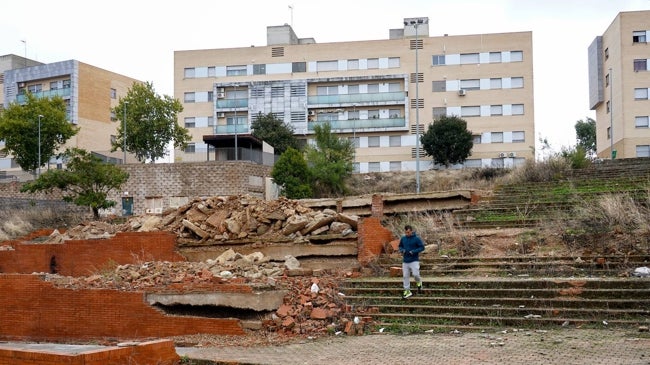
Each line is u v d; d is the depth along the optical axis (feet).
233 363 32.73
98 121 205.87
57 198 134.10
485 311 41.98
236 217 63.36
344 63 196.65
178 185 131.03
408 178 153.07
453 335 38.47
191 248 63.10
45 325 49.08
